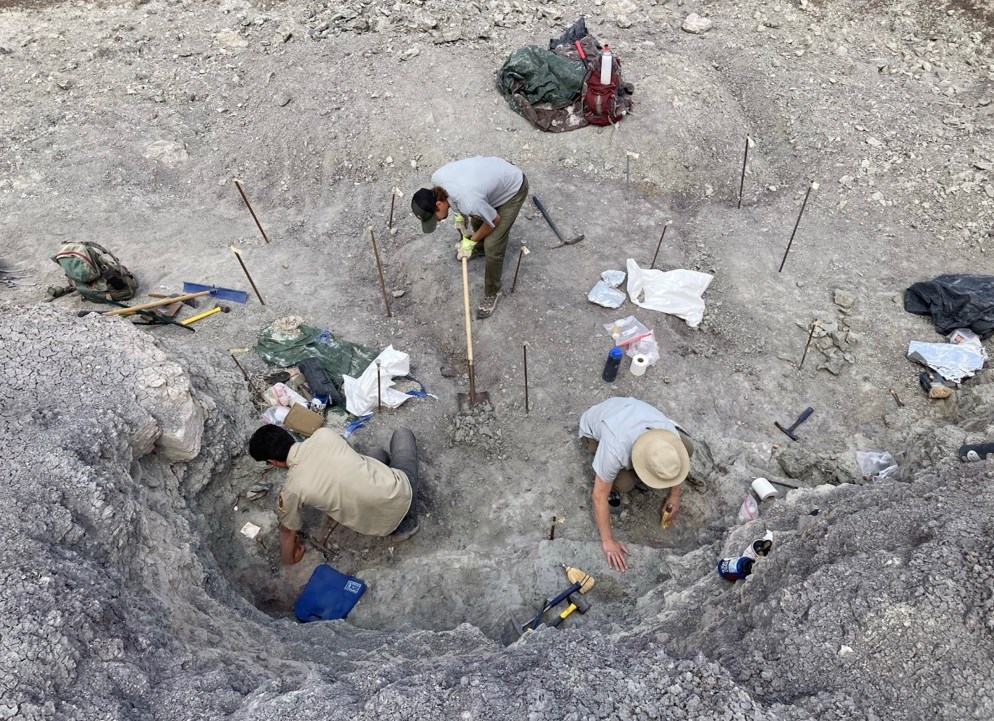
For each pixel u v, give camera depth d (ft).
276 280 23.76
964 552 11.72
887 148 27.35
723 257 24.04
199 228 25.72
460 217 21.89
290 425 18.63
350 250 24.93
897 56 31.96
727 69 31.01
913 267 23.79
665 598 14.99
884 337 21.63
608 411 16.80
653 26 32.53
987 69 30.86
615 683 11.00
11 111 29.19
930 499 13.34
